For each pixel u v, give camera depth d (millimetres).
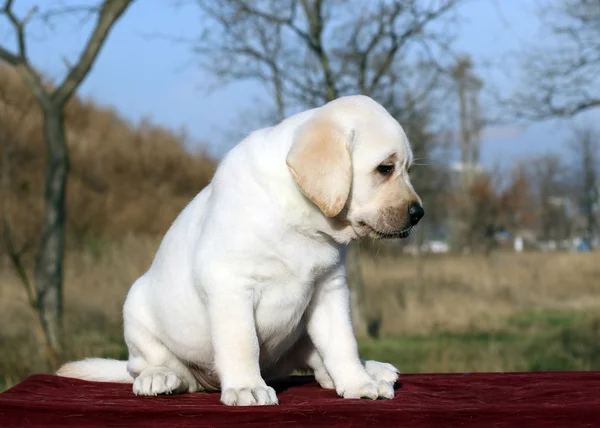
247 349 3502
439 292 17312
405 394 3713
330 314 3824
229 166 3715
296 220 3527
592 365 11141
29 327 10938
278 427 2977
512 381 4102
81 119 27141
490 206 34375
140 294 4090
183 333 3859
